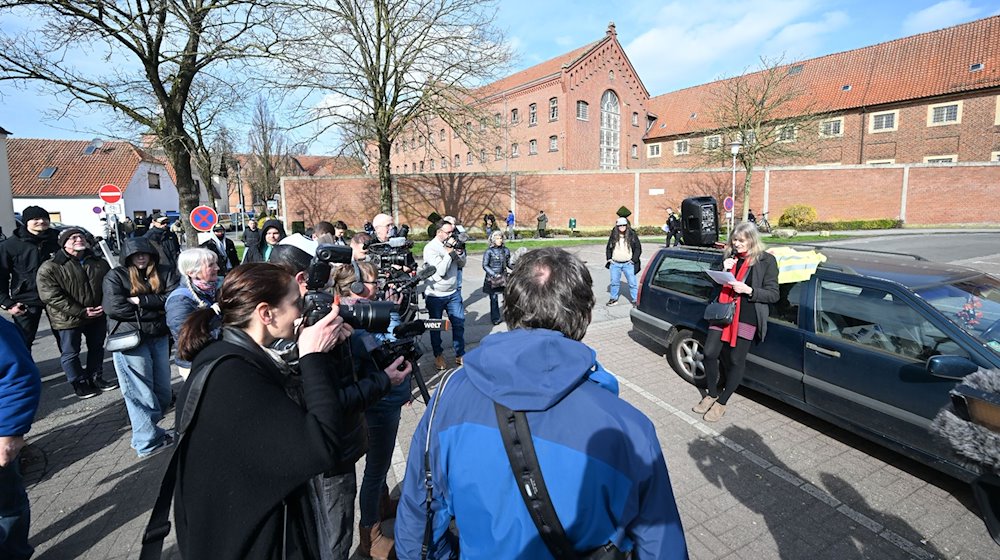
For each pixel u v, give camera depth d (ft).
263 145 138.10
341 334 5.44
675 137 141.59
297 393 5.34
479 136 65.62
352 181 89.45
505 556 3.86
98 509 10.94
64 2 33.19
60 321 16.51
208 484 4.35
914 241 70.13
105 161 113.91
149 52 38.19
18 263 18.10
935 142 101.91
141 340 12.94
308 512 5.05
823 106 115.03
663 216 104.42
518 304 4.54
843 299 12.80
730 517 10.17
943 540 9.41
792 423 14.19
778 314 14.25
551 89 135.54
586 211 102.63
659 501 3.92
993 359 9.77
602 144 141.49
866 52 117.08
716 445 13.00
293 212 87.92
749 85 105.29
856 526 9.84
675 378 17.88
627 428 3.92
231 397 4.44
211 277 11.40
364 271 10.59
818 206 100.17
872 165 97.86
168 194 138.10
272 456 4.37
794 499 10.72
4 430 7.29
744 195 94.58
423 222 93.61
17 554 8.33
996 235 78.64
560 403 3.93
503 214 98.94
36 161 109.91
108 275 12.74
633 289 30.89
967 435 8.73
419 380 7.50
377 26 59.57
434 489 4.51
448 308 19.24
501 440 3.91
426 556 4.81
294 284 5.54
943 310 11.13
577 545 3.75
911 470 11.69
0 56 34.22
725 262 14.10
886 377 11.31
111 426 15.12
